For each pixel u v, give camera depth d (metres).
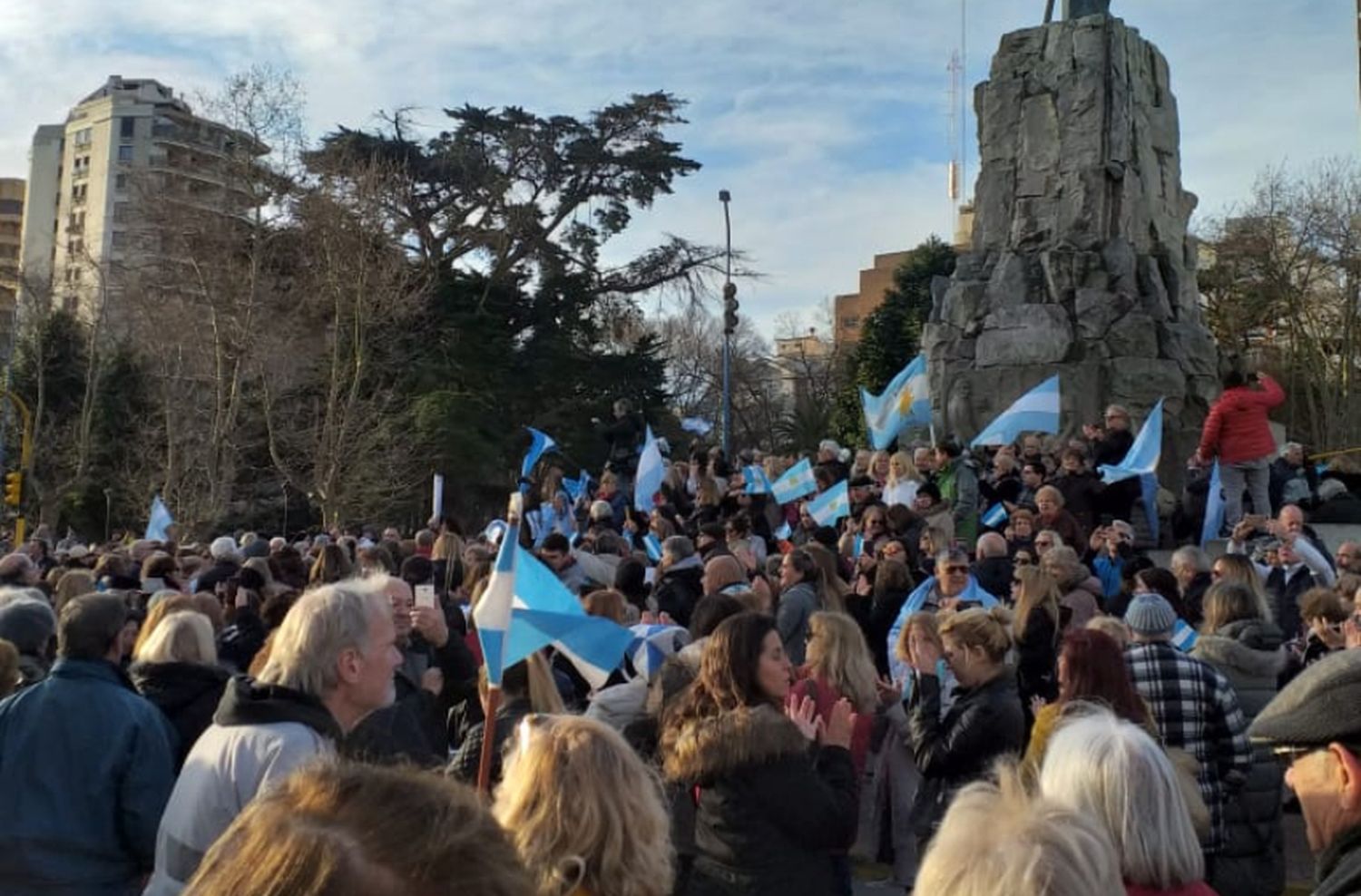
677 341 69.75
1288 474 18.50
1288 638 10.84
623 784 3.42
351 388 39.44
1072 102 23.20
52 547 23.88
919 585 10.73
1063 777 3.45
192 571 13.09
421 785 1.79
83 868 4.59
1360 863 2.56
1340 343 48.97
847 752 5.16
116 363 49.69
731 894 4.53
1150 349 21.83
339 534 22.56
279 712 4.31
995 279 23.09
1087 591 9.70
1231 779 5.89
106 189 108.00
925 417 20.14
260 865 1.62
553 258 48.84
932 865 2.58
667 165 48.53
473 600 7.73
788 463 20.98
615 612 7.54
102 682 4.87
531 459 16.72
